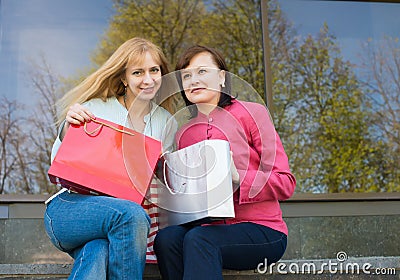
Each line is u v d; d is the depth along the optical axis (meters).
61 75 4.46
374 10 4.63
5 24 4.44
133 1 4.66
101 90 1.87
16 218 3.08
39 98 4.36
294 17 4.59
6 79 4.34
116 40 4.64
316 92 4.53
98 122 1.68
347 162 4.42
